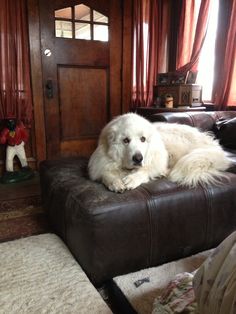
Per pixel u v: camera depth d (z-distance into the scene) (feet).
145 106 11.48
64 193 4.84
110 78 11.20
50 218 5.95
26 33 9.44
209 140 6.65
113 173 4.97
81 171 5.65
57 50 10.05
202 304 2.77
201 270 2.94
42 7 9.50
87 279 4.41
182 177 4.83
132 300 4.04
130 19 10.97
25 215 6.95
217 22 9.71
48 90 10.17
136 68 11.35
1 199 7.93
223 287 2.48
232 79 9.23
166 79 10.63
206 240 4.94
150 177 4.99
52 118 10.46
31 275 4.51
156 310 3.51
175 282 3.76
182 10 10.94
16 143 9.35
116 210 4.08
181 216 4.55
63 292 4.15
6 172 9.49
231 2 9.11
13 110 9.48
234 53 9.02
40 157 10.50
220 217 4.90
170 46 11.93
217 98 9.75
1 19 8.80
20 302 3.97
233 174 5.19
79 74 10.64
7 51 9.05
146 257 4.52
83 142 11.23
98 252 4.13
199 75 10.85
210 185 4.81
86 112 11.08
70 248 5.05
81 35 10.41
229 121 7.70
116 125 5.11
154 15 11.10
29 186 9.04
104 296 4.35
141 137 5.03
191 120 8.05
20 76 9.45
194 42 10.41
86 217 4.05
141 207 4.23
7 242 5.46
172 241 4.62
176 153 5.78
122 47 11.12
